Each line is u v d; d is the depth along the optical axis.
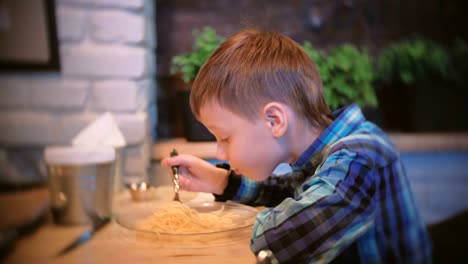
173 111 1.83
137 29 1.38
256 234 0.58
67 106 1.29
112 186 0.75
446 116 1.74
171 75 1.79
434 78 1.73
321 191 0.58
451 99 1.74
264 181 0.88
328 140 0.72
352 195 0.59
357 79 1.42
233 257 0.56
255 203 0.86
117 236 0.65
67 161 0.69
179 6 1.84
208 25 1.86
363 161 0.64
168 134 1.82
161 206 0.75
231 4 1.86
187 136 1.27
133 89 1.36
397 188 0.72
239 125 0.68
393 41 1.93
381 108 1.78
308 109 0.71
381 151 0.72
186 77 1.35
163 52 1.84
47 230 0.66
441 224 0.88
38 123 1.23
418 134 1.67
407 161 1.80
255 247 0.57
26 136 1.21
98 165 0.71
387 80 1.78
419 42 1.85
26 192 0.81
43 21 1.24
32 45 1.23
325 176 0.61
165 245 0.61
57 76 1.28
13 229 0.63
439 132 1.71
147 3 1.60
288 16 1.88
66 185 0.69
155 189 0.95
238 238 0.64
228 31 1.86
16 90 1.22
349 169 0.62
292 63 0.70
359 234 0.58
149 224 0.67
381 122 1.64
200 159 0.90
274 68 0.68
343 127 0.73
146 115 1.46
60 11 1.29
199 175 0.88
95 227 0.68
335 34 1.91
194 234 0.62
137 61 1.38
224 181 0.87
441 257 0.75
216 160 0.96
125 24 1.36
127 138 1.33
